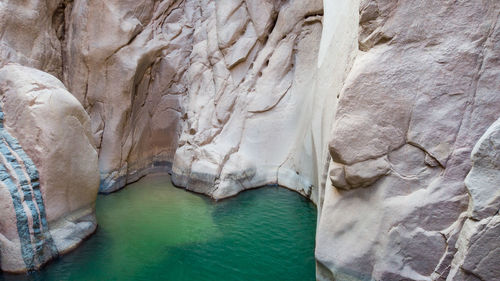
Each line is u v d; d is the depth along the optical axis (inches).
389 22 182.5
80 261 258.4
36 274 241.1
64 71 418.6
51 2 385.1
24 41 346.9
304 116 407.8
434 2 174.2
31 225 244.7
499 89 164.7
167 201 378.0
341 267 194.1
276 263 260.4
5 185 241.6
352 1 263.0
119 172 416.8
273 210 353.7
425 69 176.1
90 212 301.9
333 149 193.5
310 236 300.2
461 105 170.2
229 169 396.5
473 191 139.0
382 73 183.0
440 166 172.9
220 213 347.6
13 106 273.4
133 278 240.7
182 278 242.2
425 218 171.6
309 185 378.9
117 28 409.4
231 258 267.3
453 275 145.3
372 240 184.4
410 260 174.1
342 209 198.7
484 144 135.7
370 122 185.5
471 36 168.7
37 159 259.6
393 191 180.7
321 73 339.0
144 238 295.6
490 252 135.6
